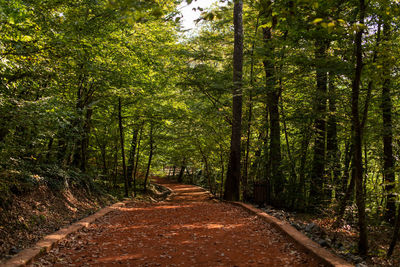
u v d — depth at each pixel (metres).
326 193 11.30
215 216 9.38
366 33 8.26
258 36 13.46
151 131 21.31
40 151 9.03
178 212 10.46
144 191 22.97
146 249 5.76
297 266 4.72
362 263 5.00
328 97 9.95
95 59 11.52
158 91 17.45
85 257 5.26
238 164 13.85
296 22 6.64
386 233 9.03
